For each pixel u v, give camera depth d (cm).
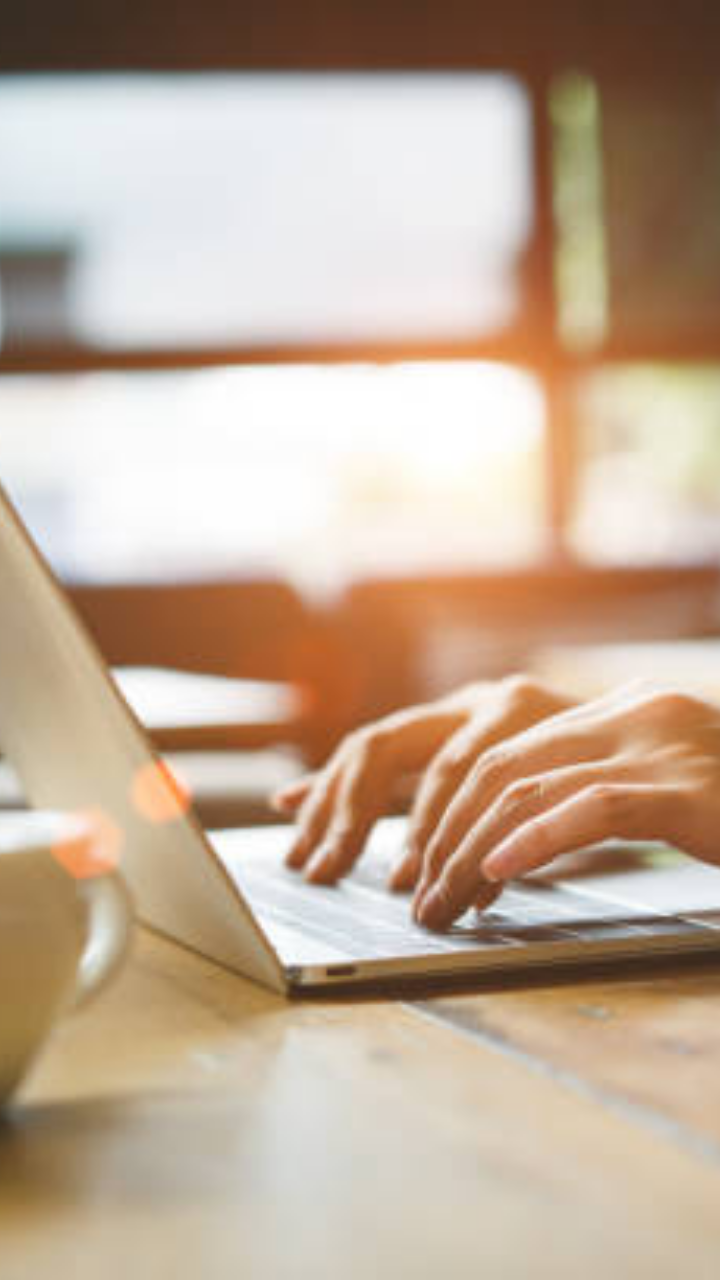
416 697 355
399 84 624
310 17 613
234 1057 56
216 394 593
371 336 604
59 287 595
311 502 588
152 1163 45
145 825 67
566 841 72
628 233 638
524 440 614
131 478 582
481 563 423
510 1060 55
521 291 634
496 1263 37
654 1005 62
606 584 409
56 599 59
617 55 633
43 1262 38
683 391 629
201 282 610
